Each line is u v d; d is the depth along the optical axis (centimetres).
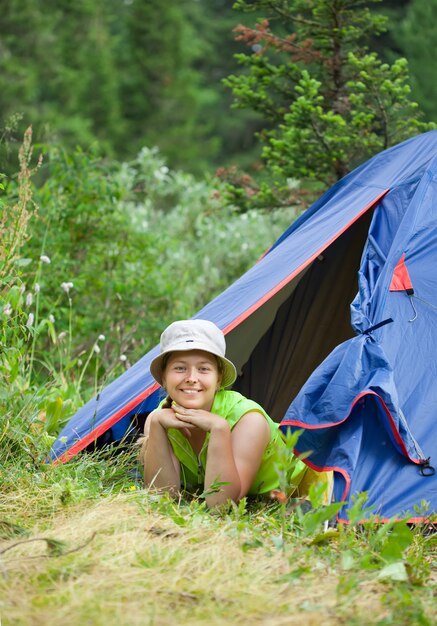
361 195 504
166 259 971
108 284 740
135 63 2739
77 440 447
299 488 416
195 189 1141
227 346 565
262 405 588
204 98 2784
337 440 393
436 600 289
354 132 747
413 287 434
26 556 305
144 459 402
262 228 1038
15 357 480
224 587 285
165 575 291
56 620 255
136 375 482
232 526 339
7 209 535
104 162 808
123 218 789
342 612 270
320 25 771
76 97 2295
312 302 584
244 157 2539
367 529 346
